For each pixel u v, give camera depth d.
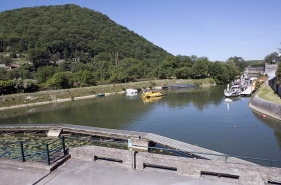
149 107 53.38
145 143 25.33
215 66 112.12
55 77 78.25
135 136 27.00
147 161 9.91
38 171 9.95
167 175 9.45
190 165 9.33
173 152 23.67
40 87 77.00
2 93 65.00
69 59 170.50
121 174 9.62
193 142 28.05
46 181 9.10
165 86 101.44
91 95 78.50
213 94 72.56
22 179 9.28
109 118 43.69
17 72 99.56
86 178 9.31
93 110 52.84
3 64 129.00
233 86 79.25
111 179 9.20
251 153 24.06
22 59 148.88
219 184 8.69
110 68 133.25
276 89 51.06
